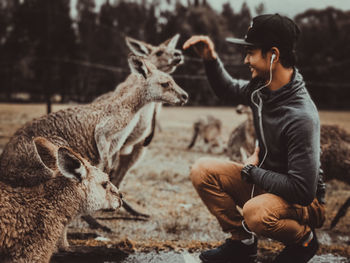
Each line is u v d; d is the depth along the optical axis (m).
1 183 2.44
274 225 2.36
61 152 2.30
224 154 9.39
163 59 4.38
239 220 2.74
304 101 2.31
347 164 4.32
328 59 30.38
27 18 27.98
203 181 2.72
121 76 21.78
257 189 2.70
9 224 2.25
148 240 3.46
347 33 32.22
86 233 3.52
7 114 15.67
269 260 2.99
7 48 28.62
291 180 2.24
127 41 4.54
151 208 4.57
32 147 2.82
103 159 3.16
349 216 4.53
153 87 3.35
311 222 2.51
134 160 4.13
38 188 2.45
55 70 22.61
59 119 3.05
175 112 21.11
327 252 3.22
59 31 27.58
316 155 2.22
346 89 28.05
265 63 2.37
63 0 28.80
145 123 3.81
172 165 7.46
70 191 2.48
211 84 2.91
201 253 2.87
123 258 2.93
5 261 2.25
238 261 2.76
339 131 4.52
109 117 3.20
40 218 2.37
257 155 2.65
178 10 30.09
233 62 18.89
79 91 22.70
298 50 30.27
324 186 2.51
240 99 2.83
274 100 2.37
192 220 4.17
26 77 26.28
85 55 29.00
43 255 2.38
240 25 29.50
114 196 2.66
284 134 2.33
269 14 2.38
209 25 28.33
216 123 9.84
